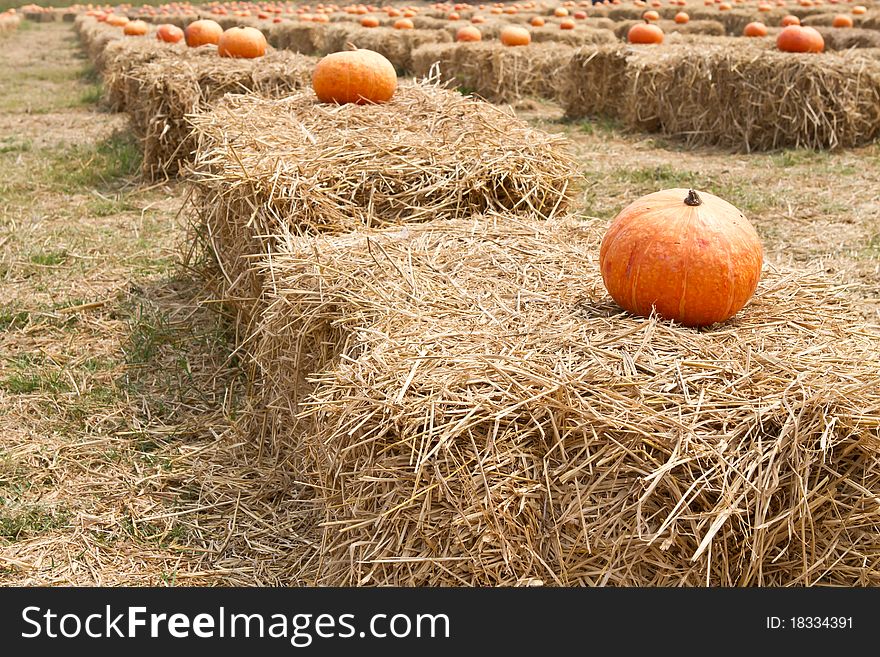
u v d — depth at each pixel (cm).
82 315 583
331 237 429
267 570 342
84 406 467
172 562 349
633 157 980
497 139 529
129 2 4447
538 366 285
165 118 888
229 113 589
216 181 503
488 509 264
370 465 280
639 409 269
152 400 476
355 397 283
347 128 548
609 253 333
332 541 306
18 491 392
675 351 301
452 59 1422
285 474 401
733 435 263
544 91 1413
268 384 431
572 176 526
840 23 1653
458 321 326
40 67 1948
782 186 829
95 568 345
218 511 382
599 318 326
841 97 952
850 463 268
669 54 1071
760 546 264
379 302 342
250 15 2806
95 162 968
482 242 411
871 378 280
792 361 292
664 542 255
